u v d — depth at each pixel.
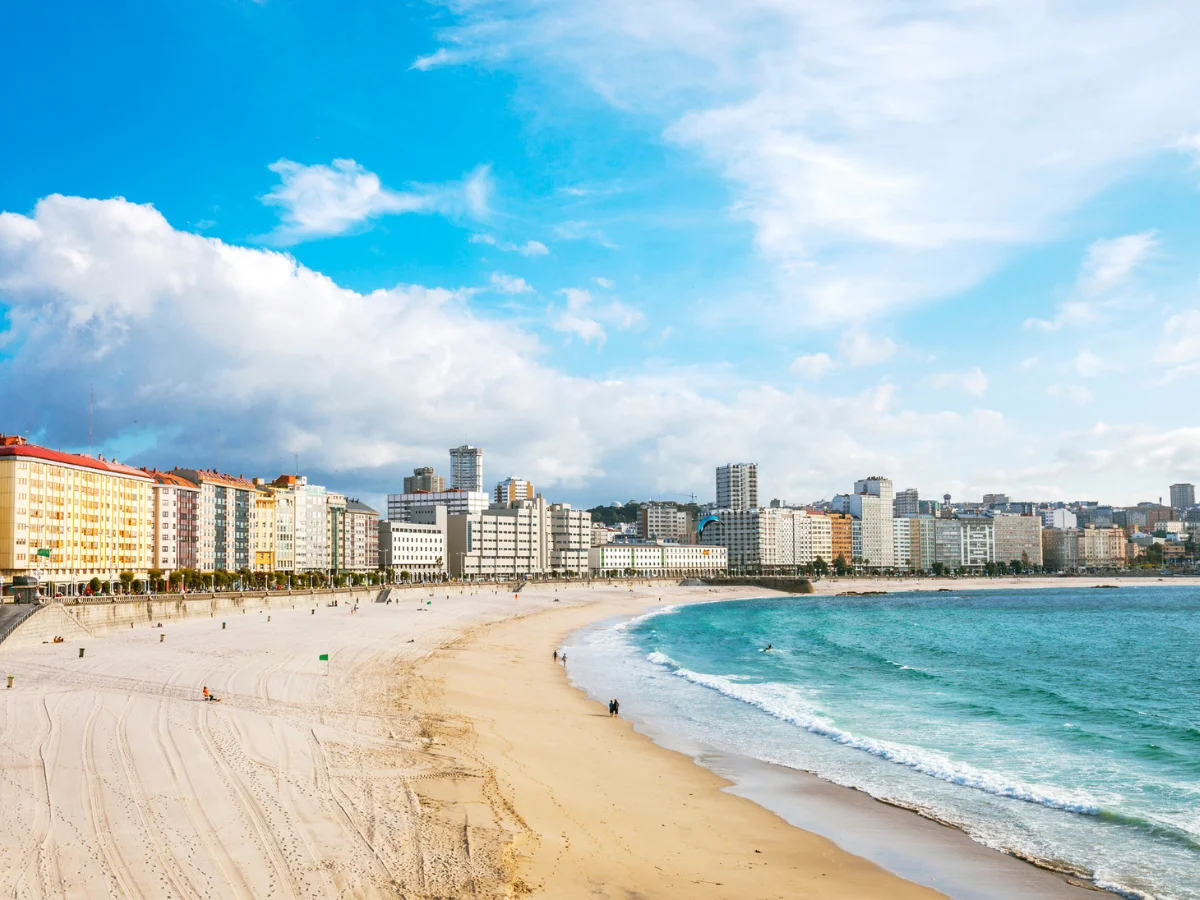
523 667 92.56
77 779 38.22
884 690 80.44
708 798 44.28
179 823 33.62
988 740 58.78
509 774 45.12
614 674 90.69
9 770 39.38
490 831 35.25
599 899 30.09
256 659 82.81
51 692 58.66
